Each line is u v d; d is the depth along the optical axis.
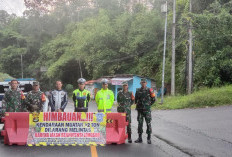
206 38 23.78
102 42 40.88
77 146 7.96
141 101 8.72
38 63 62.28
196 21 23.53
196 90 23.95
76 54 47.22
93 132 8.30
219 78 22.62
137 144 8.43
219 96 18.59
